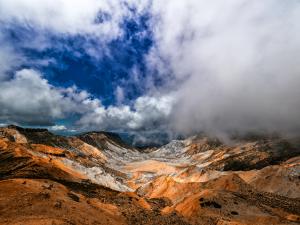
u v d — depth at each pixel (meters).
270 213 62.00
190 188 119.38
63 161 146.50
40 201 38.91
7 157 120.00
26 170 107.38
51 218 31.97
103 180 146.25
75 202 45.31
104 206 53.06
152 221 47.94
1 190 42.66
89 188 93.50
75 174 132.62
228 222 52.19
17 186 45.66
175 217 53.59
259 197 78.75
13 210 33.94
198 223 52.72
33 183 51.88
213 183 107.25
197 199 67.62
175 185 127.06
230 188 97.94
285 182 113.94
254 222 56.19
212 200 65.62
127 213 51.25
